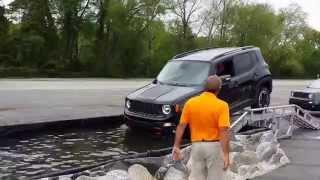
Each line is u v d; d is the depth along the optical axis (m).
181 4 75.81
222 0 79.69
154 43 75.62
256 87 15.55
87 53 69.56
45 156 11.40
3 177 9.34
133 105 13.64
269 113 14.88
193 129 6.91
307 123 16.62
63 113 16.77
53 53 68.69
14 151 11.80
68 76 61.88
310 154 12.39
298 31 86.75
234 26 80.44
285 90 33.44
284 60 84.88
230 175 9.31
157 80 14.59
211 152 6.80
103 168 8.69
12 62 64.56
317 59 89.62
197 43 77.19
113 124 16.25
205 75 13.99
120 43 69.75
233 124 12.97
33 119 14.91
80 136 14.12
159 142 13.47
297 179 9.68
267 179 9.59
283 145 13.70
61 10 68.38
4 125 13.42
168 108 13.03
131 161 9.03
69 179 7.96
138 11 70.12
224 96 14.10
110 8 68.50
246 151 10.66
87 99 22.47
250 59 15.64
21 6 68.12
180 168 9.28
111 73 68.81
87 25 70.25
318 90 20.58
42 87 30.23
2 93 23.97
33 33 67.38
